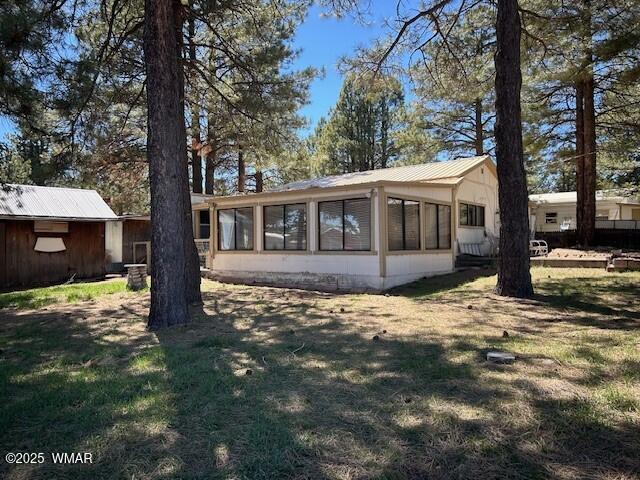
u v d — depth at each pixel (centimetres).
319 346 509
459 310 720
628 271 1066
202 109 1212
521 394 335
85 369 444
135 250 1864
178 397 354
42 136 888
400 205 1158
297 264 1245
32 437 291
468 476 235
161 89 676
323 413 315
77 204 1650
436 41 1065
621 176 2692
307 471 243
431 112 2448
